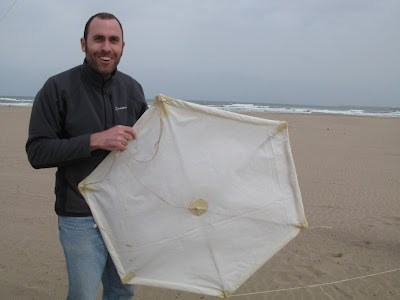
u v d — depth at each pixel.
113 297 2.49
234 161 2.08
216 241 2.08
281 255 4.36
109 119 2.18
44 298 3.27
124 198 2.08
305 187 8.06
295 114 37.09
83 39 2.15
